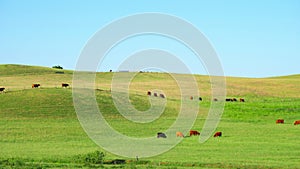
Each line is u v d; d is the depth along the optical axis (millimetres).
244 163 53312
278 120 92188
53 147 65750
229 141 70625
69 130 80250
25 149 64000
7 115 92438
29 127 82312
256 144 67688
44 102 102375
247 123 91125
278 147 65000
